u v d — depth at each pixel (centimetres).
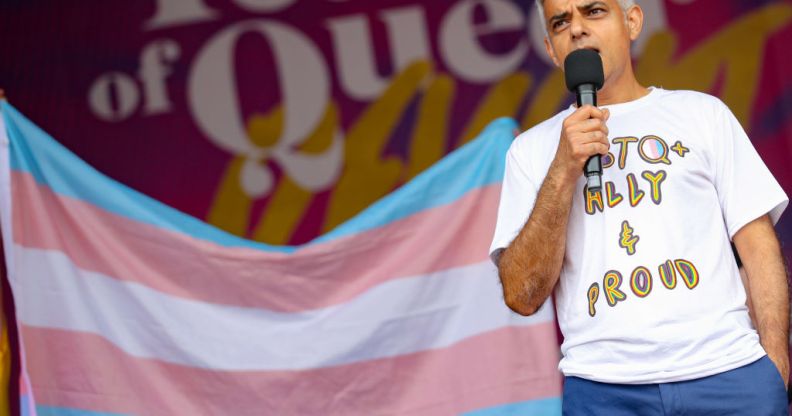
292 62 1084
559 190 493
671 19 1041
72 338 700
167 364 705
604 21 535
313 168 1066
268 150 1070
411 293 707
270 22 1091
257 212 1061
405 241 716
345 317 709
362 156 1064
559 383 677
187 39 1091
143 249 723
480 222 712
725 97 1028
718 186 509
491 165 719
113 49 1093
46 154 726
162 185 1069
